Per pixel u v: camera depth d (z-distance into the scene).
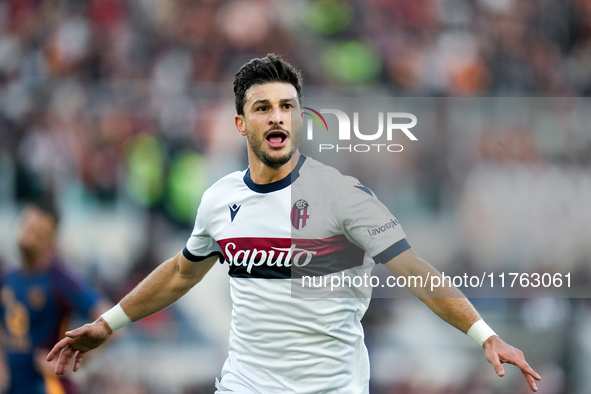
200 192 32.91
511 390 27.52
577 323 29.48
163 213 32.50
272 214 12.95
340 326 12.85
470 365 27.28
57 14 44.44
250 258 13.00
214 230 13.55
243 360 13.32
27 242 20.36
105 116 33.91
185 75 42.31
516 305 29.58
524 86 46.03
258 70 13.03
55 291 20.61
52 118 34.38
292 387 12.91
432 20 45.75
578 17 48.69
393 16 45.22
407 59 44.47
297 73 13.25
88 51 43.09
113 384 26.47
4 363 21.06
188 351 27.75
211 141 33.66
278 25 43.88
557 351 28.70
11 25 44.62
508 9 47.41
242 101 13.18
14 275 20.91
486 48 46.19
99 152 33.19
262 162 13.04
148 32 43.53
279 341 12.90
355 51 43.88
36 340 20.72
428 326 27.25
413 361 27.12
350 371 13.02
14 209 31.88
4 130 34.34
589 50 48.41
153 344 27.41
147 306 14.50
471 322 11.87
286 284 12.80
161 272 14.44
